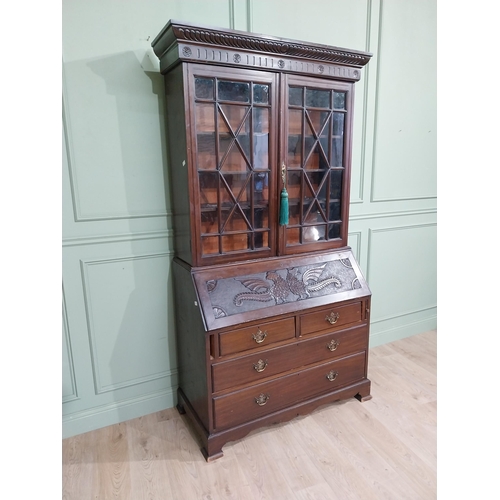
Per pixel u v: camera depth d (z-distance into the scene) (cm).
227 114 141
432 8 221
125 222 161
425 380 205
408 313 260
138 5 148
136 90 154
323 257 172
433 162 247
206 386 143
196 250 145
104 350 167
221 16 164
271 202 154
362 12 199
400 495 132
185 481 139
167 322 179
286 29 179
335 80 159
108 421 171
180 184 148
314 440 159
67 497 133
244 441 159
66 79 141
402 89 222
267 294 152
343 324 171
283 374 159
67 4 137
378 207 231
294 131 156
